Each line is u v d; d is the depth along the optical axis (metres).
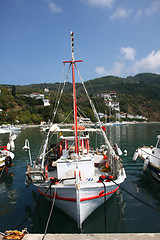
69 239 4.50
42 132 55.28
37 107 111.88
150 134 46.41
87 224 6.71
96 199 7.01
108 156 9.84
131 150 22.75
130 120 152.50
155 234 4.59
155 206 8.12
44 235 4.68
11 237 4.64
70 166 7.49
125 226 6.55
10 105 101.06
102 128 9.26
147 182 11.28
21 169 14.59
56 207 7.69
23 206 8.30
